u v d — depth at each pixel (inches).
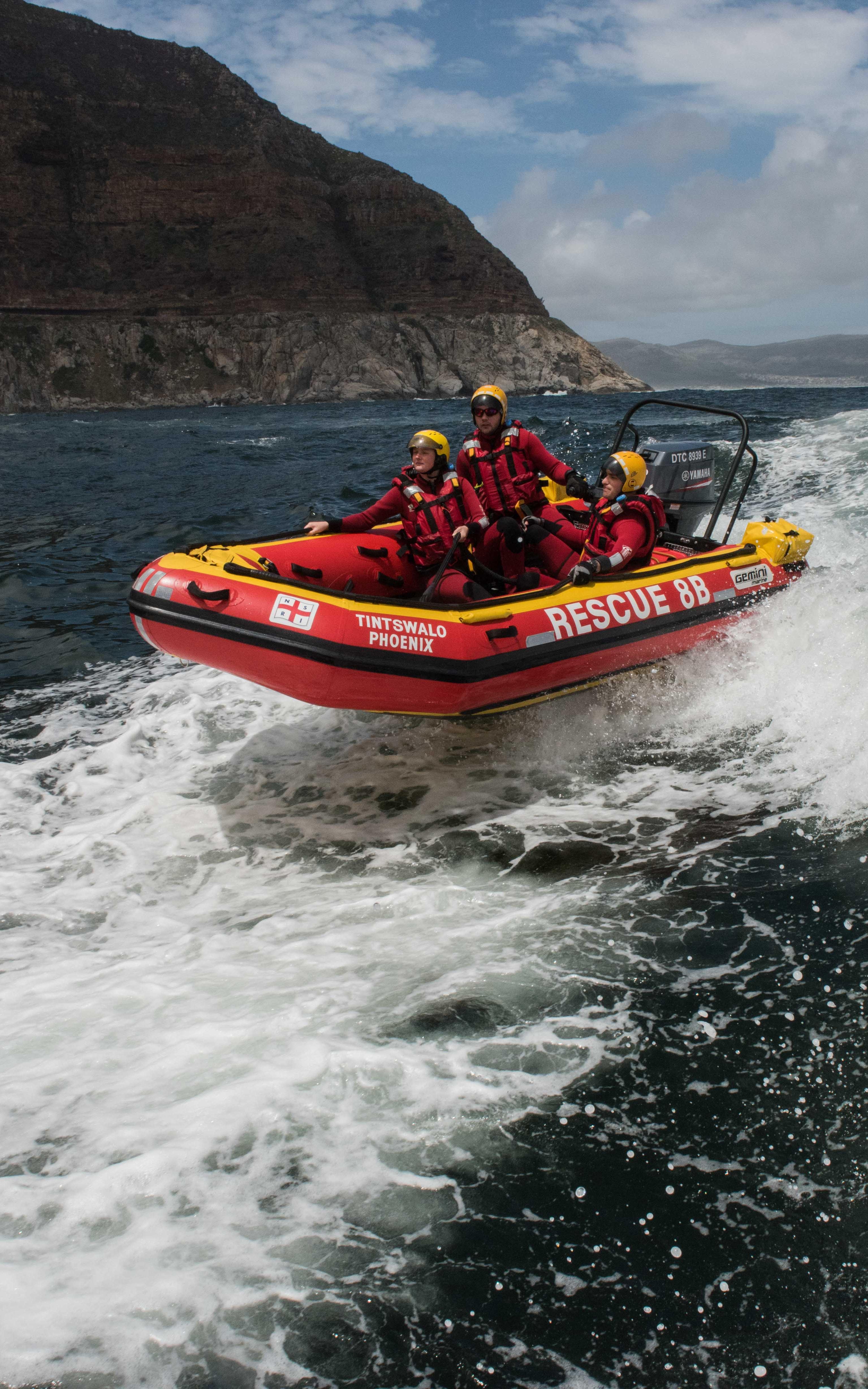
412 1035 100.7
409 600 198.4
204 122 6156.5
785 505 354.9
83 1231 77.2
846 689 177.6
